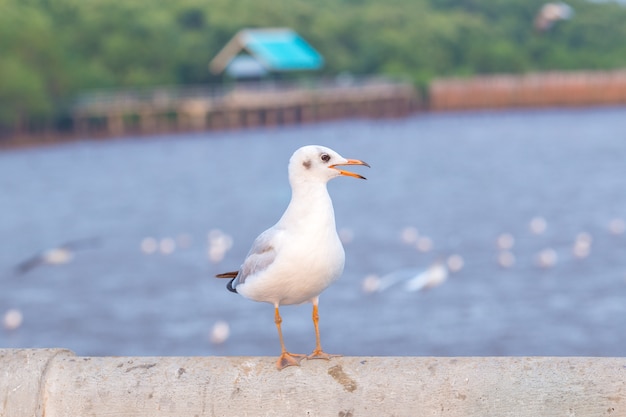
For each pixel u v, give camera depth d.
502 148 84.69
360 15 128.62
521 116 121.25
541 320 23.84
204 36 113.62
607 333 22.67
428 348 21.73
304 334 22.89
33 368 5.29
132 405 5.16
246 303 26.09
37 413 5.23
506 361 4.98
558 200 51.38
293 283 5.21
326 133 104.12
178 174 72.06
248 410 5.08
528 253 34.47
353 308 25.19
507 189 57.06
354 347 21.89
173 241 40.97
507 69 128.38
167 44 110.44
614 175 61.75
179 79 110.69
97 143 100.81
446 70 127.06
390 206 51.41
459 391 4.94
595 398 4.82
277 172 71.06
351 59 122.50
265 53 107.00
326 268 5.23
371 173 68.38
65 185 67.56
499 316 24.27
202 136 104.56
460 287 27.83
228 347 22.41
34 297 28.75
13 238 44.41
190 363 5.22
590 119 114.06
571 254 33.66
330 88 109.69
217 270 33.31
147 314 25.80
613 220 43.09
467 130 105.19
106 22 108.75
